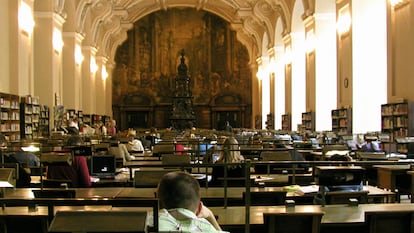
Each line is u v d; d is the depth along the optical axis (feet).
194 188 12.48
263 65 146.61
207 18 161.68
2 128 59.41
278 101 129.08
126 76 159.84
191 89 160.97
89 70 117.70
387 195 23.59
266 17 131.23
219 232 12.38
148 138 80.33
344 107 72.33
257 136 72.49
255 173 34.76
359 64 69.51
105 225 10.41
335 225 17.47
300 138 71.87
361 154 37.50
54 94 81.00
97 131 104.88
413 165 29.68
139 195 23.25
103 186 30.01
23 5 69.41
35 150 37.65
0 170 22.99
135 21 158.20
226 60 161.89
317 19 87.40
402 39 54.29
